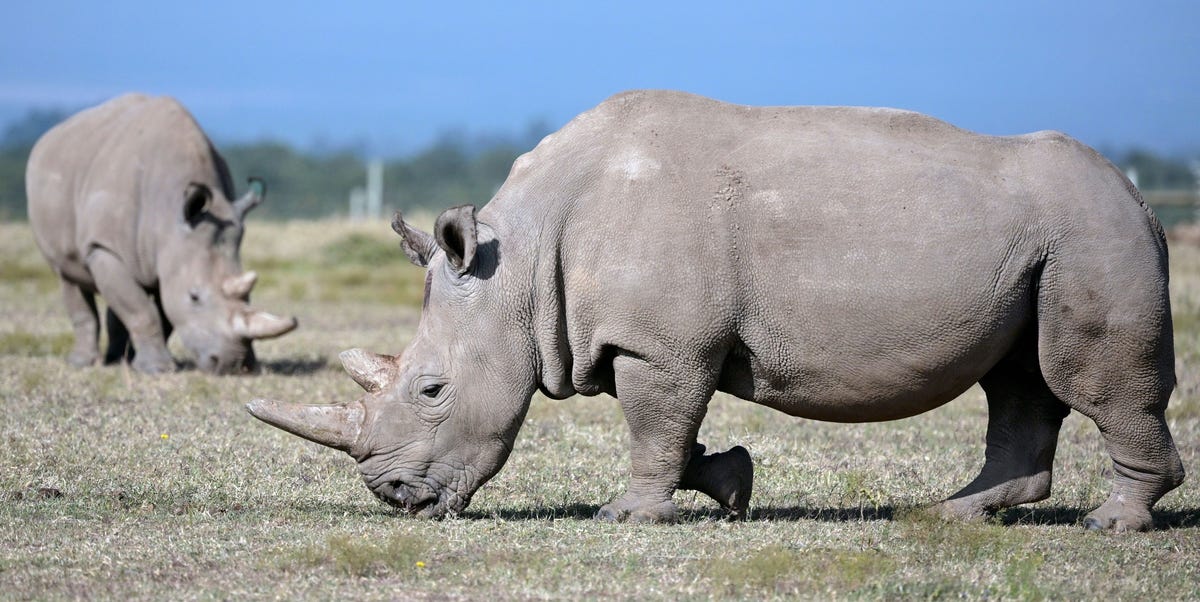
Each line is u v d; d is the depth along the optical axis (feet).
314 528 86.58
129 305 170.30
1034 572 76.89
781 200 85.46
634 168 87.10
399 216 91.45
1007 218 84.38
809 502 100.42
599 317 86.58
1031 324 86.94
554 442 120.78
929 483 106.63
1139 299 84.17
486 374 88.43
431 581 74.02
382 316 238.27
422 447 88.58
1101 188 86.07
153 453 110.52
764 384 88.48
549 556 78.89
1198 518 94.53
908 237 84.28
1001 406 93.50
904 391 86.79
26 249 357.20
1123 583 76.13
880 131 88.12
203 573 75.51
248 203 174.09
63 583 73.10
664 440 88.22
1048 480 92.63
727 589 73.05
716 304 85.10
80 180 173.78
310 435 88.48
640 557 79.15
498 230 88.79
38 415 126.41
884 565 76.79
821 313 85.15
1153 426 87.45
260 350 186.50
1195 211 470.80
